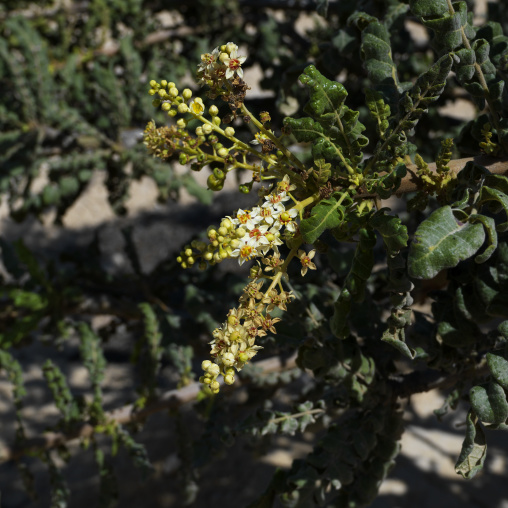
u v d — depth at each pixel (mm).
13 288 913
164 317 805
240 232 353
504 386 370
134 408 760
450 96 929
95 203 2514
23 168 931
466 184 409
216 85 373
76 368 1969
